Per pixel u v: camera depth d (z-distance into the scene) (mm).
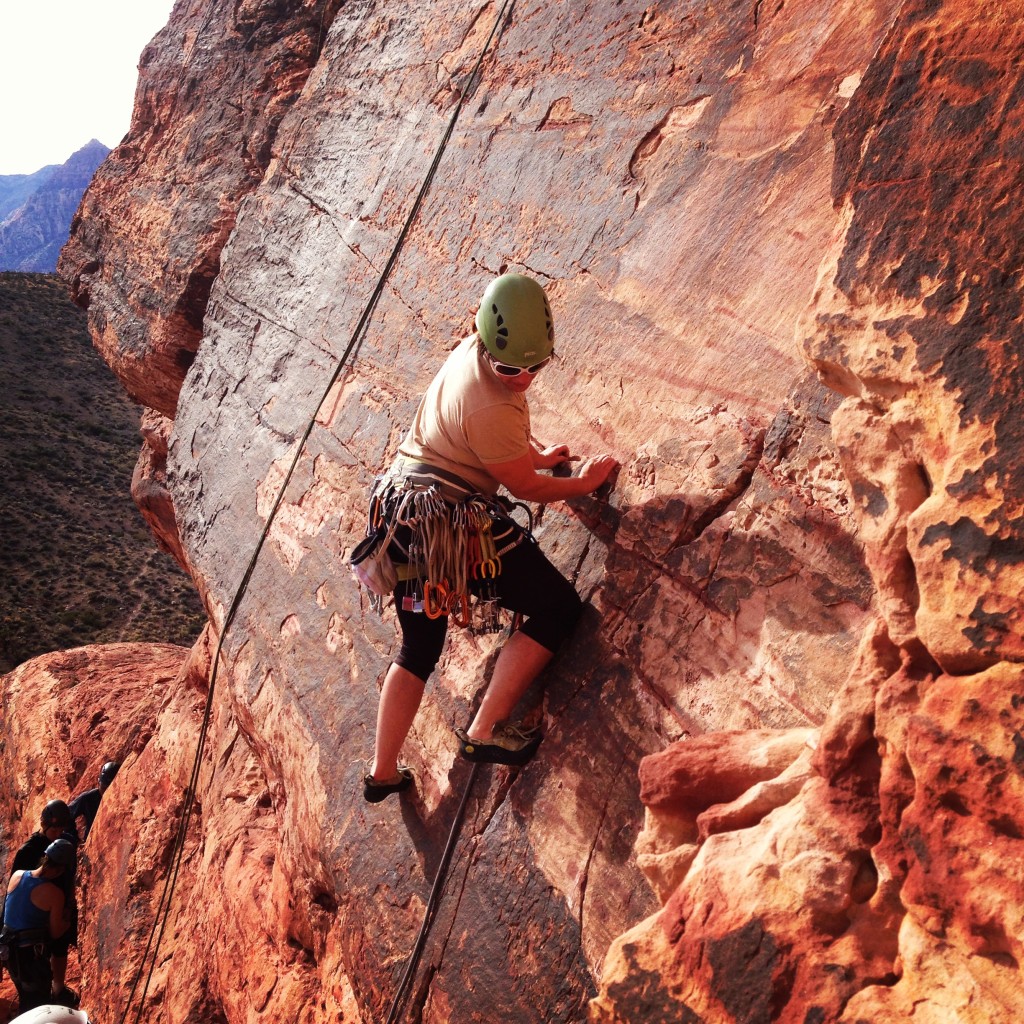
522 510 3711
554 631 3178
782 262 3131
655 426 3311
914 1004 1616
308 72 8609
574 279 3922
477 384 2938
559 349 3852
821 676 2504
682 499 3074
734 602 2795
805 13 3410
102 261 11180
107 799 9180
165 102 10703
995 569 1700
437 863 3510
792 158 3234
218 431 6945
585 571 3328
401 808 3797
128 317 10117
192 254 8906
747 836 2055
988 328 1831
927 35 2119
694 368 3268
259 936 5414
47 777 11445
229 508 6387
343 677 4625
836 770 1938
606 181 3971
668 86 3854
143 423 11828
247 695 5406
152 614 39344
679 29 3934
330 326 5828
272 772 5895
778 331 3055
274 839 6070
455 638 3902
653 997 1944
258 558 5789
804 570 2654
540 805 3154
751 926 1858
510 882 3166
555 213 4180
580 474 3289
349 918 3879
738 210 3346
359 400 5230
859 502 2049
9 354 56062
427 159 5316
